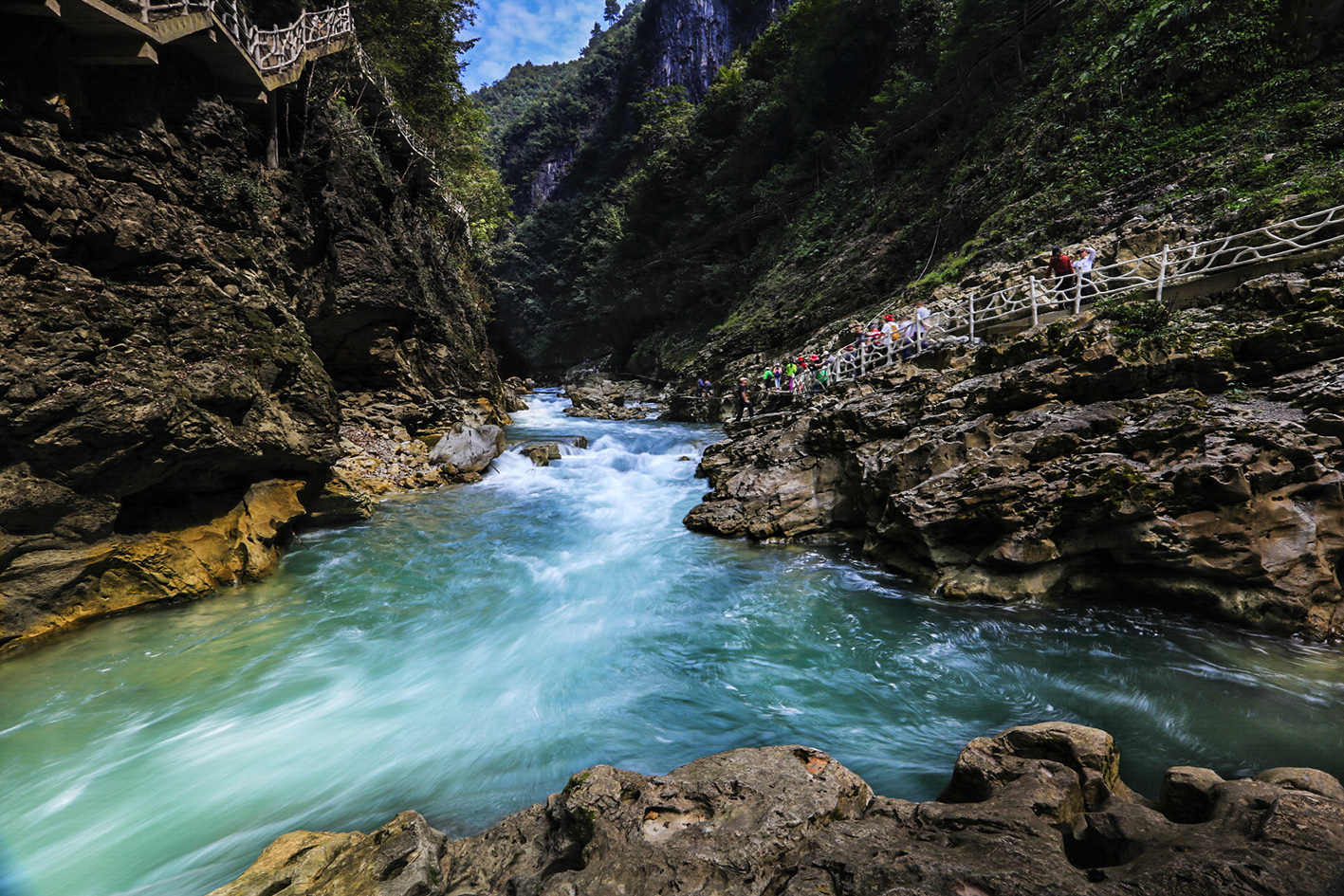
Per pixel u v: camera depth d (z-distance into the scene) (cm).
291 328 1092
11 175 677
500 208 4391
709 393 3183
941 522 811
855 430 1123
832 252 3388
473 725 548
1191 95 1828
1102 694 570
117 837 412
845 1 3719
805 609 802
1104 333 880
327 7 1850
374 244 1706
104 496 750
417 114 2467
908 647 684
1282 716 521
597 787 334
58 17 750
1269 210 1243
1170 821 302
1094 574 760
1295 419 697
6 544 668
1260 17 1712
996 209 2322
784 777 337
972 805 303
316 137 1512
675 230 5281
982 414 947
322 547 1100
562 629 764
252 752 511
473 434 1775
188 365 848
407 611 827
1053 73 2425
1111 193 1867
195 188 1003
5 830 421
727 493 1262
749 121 4522
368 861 314
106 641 725
